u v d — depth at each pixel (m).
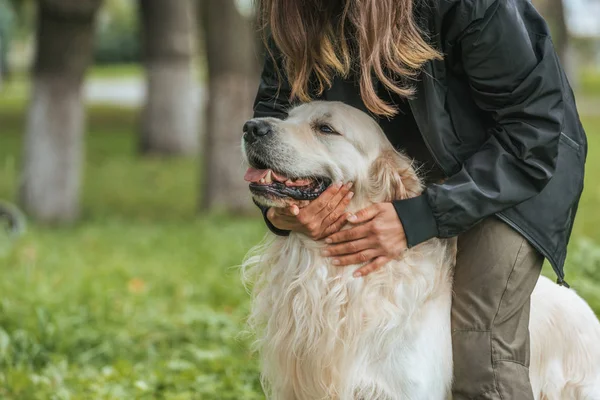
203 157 13.20
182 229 11.77
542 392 4.13
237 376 5.46
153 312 7.18
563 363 4.18
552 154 3.55
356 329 3.76
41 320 6.15
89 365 5.84
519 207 3.66
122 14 55.94
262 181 3.82
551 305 4.18
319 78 4.01
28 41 52.78
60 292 7.58
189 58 21.66
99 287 7.87
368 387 3.73
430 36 3.60
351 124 3.86
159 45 21.36
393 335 3.71
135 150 22.45
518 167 3.57
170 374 5.58
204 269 9.02
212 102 12.95
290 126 3.84
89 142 24.38
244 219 12.62
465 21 3.48
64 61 12.23
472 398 3.70
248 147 3.84
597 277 7.02
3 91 43.44
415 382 3.70
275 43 3.94
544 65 3.54
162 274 8.80
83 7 11.87
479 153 3.65
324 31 3.77
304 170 3.79
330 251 3.79
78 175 12.69
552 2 23.22
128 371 5.53
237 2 12.78
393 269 3.77
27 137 12.48
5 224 9.98
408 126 4.04
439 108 3.66
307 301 3.84
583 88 42.25
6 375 5.30
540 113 3.54
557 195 3.68
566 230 3.76
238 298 7.62
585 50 46.31
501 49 3.48
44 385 5.25
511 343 3.70
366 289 3.76
